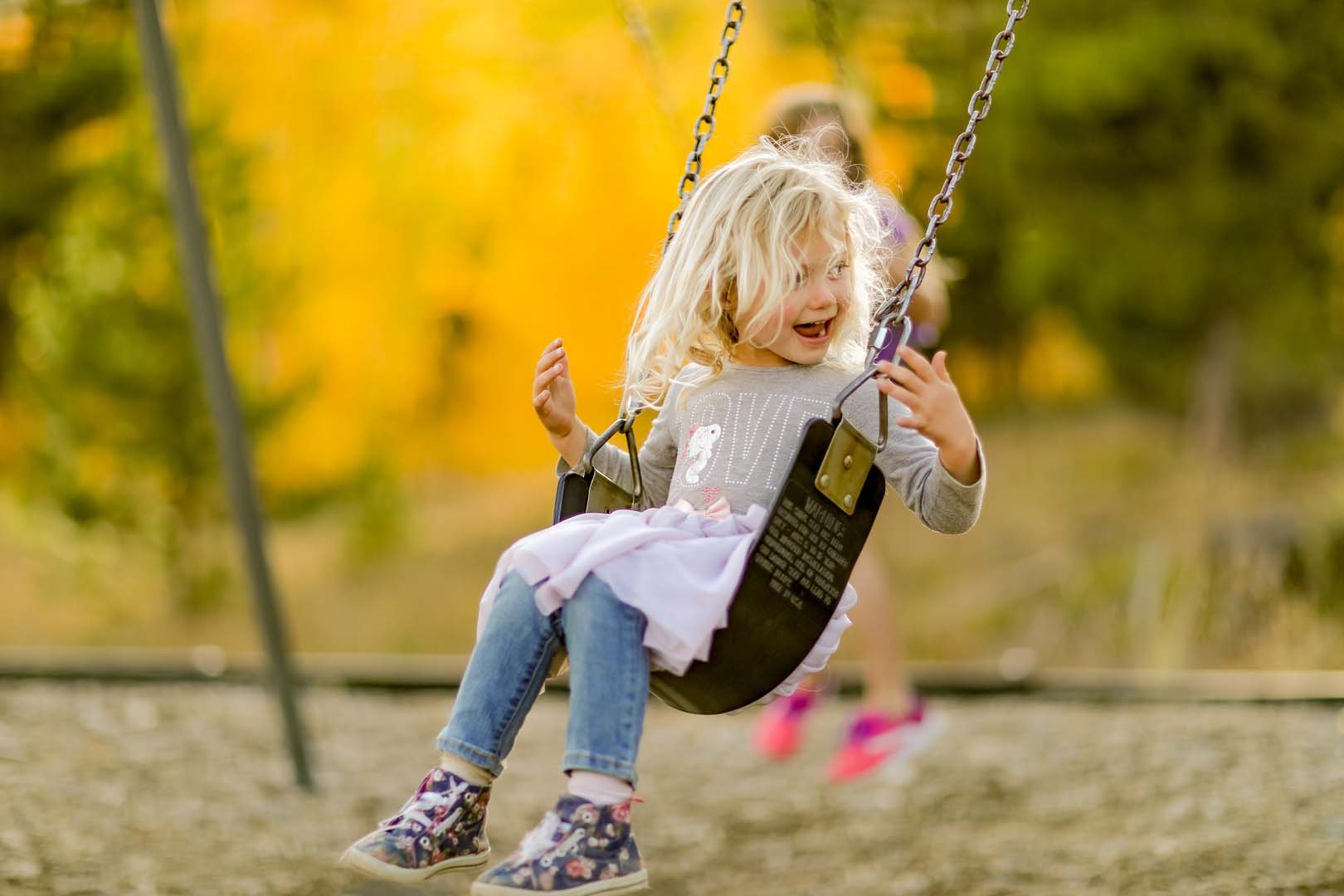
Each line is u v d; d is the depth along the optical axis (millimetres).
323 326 12773
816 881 4383
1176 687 6980
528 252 13148
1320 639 8609
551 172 12859
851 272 2494
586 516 2408
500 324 13727
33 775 5164
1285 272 12633
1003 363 16719
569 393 2621
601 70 12477
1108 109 12008
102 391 10297
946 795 5344
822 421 2307
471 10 12570
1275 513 10242
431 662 8398
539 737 6430
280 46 12641
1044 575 10398
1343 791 5043
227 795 5156
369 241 12984
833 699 7188
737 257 2389
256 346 11000
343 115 12844
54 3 14414
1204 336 13406
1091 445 13977
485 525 13492
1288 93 11969
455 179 12977
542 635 2270
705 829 5008
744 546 2297
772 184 2422
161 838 4508
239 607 11031
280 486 11648
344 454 12359
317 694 7387
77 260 10484
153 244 10406
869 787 5516
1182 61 11750
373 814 5020
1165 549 9812
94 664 7590
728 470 2473
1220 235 12461
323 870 4242
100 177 10625
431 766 5828
